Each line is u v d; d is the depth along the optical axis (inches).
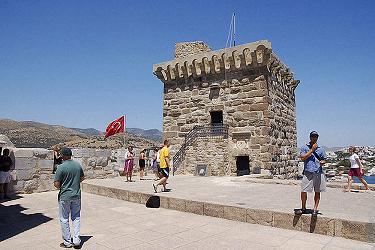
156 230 321.1
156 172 795.4
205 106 941.2
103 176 799.1
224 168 864.3
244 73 882.8
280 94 969.5
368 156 3289.9
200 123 944.3
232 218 363.6
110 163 824.9
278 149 909.2
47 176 653.3
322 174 306.5
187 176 847.7
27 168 621.6
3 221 374.6
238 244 272.1
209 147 893.8
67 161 282.2
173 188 549.6
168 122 1010.1
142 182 672.4
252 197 435.5
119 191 534.9
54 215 410.6
